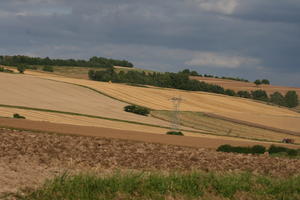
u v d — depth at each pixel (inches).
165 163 1131.9
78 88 4911.4
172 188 679.1
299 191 734.5
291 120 4805.6
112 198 625.3
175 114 3900.1
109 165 1019.9
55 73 6953.7
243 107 5344.5
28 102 3836.1
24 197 591.5
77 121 3031.5
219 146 1835.6
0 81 4650.6
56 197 606.5
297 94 7190.0
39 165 891.4
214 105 5172.2
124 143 1567.4
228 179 743.7
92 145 1405.0
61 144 1357.0
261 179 781.9
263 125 4276.6
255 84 7662.4
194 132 3284.9
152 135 2294.5
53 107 3735.2
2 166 799.7
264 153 1662.2
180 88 6712.6
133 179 684.7
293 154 1763.0
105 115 3649.1
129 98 4783.5
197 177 740.7
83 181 658.8
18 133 1592.0
